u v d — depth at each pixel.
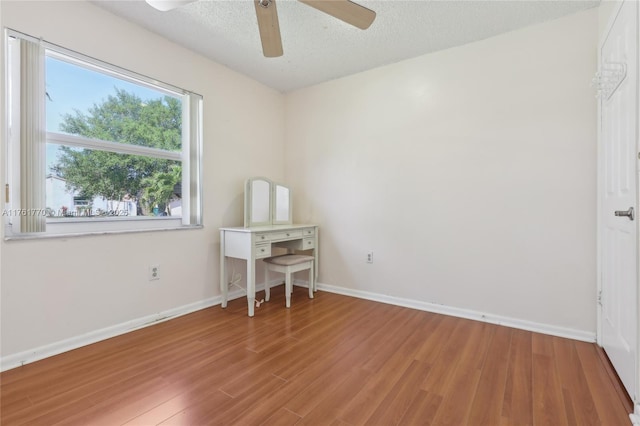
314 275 3.34
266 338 2.18
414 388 1.59
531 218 2.33
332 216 3.36
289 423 1.33
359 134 3.16
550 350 2.00
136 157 2.42
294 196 3.63
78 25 2.01
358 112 3.16
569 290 2.21
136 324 2.33
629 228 1.50
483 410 1.42
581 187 2.16
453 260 2.65
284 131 3.71
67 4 1.97
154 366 1.79
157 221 2.55
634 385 1.40
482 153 2.51
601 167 2.01
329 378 1.68
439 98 2.70
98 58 2.11
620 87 1.63
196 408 1.43
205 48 2.66
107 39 2.15
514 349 2.02
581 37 2.15
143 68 2.35
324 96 3.39
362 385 1.62
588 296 2.15
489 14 2.17
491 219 2.48
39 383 1.61
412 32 2.39
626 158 1.56
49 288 1.90
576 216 2.18
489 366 1.81
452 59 2.63
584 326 2.16
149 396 1.51
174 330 2.31
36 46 1.84
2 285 1.73
